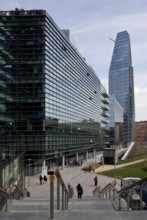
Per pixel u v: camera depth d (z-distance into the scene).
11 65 77.19
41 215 10.80
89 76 135.75
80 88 118.25
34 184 61.06
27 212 11.16
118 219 10.26
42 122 76.75
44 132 76.88
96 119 152.88
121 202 15.93
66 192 14.95
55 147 86.00
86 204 16.39
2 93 76.94
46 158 78.75
